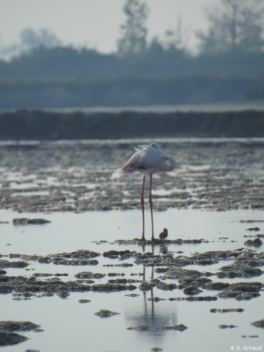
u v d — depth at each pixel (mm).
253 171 94250
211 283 31016
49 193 70938
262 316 26875
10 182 83938
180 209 56781
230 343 24203
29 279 32750
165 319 26750
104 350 23719
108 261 36969
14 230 47500
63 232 46469
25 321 26672
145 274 33688
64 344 24344
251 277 32531
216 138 183375
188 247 40344
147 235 44750
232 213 53656
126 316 27219
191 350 23609
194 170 97688
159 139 187125
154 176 89688
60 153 144375
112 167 106750
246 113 191125
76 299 29688
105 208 57875
